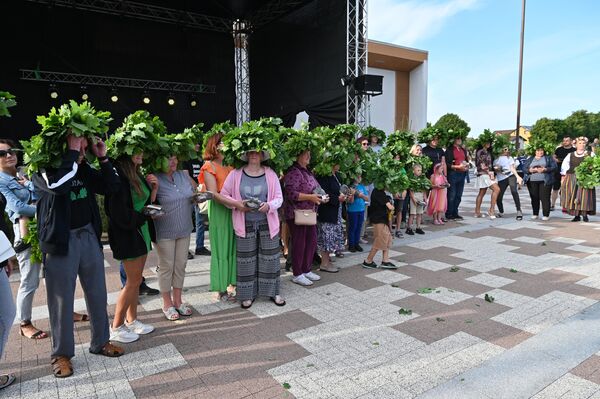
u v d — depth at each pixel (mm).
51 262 2947
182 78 15188
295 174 4918
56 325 3023
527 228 8500
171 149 3848
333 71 12484
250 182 4355
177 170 4180
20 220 3617
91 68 13523
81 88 13250
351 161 5723
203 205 5648
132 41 14172
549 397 2705
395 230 8055
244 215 4324
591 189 8875
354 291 4844
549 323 3863
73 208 3039
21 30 12344
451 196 9500
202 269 5930
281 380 2959
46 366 3221
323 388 2850
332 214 5508
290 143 4902
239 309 4348
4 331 2867
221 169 4578
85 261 3125
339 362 3203
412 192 7789
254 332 3771
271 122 5168
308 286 5059
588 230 8156
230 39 16047
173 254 4020
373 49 22594
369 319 4023
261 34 15375
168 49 14852
